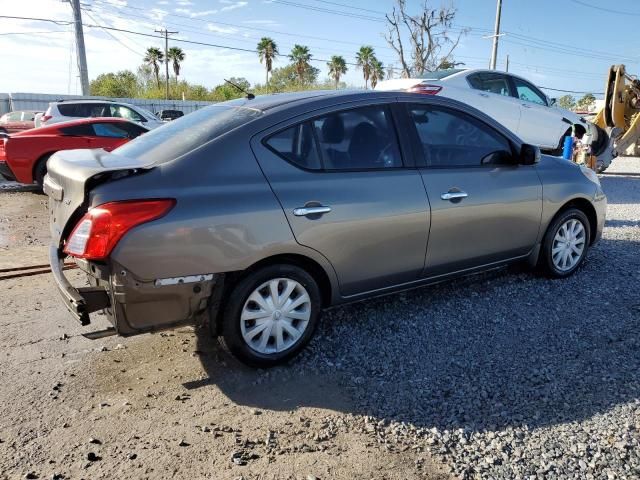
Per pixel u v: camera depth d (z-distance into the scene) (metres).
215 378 3.37
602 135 12.38
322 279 3.64
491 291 4.70
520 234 4.55
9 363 3.55
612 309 4.31
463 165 4.20
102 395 3.18
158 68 56.88
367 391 3.20
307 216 3.36
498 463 2.55
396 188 3.76
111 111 13.84
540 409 2.97
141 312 2.99
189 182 3.08
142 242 2.88
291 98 3.72
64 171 3.15
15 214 8.83
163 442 2.74
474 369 3.42
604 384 3.21
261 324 3.36
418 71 24.95
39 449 2.69
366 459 2.60
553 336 3.86
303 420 2.92
